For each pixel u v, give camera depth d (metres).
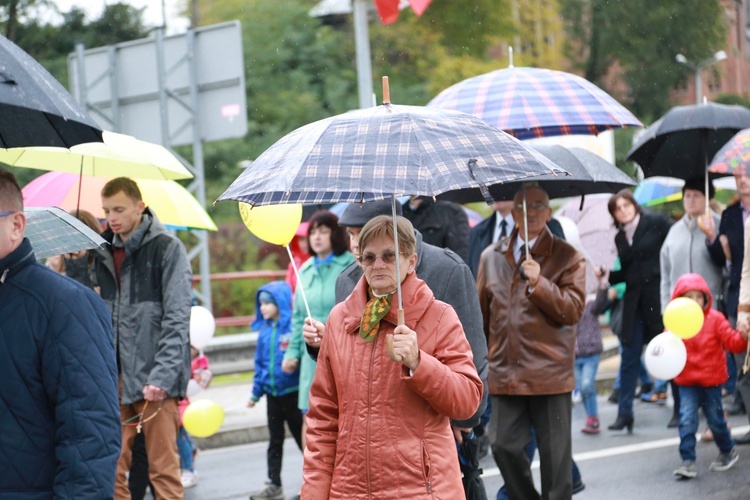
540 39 77.94
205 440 22.70
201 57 29.55
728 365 21.91
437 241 18.44
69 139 8.51
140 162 13.27
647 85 86.06
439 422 8.77
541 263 13.95
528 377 13.66
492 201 8.01
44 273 7.59
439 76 72.50
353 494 8.66
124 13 68.81
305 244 22.86
